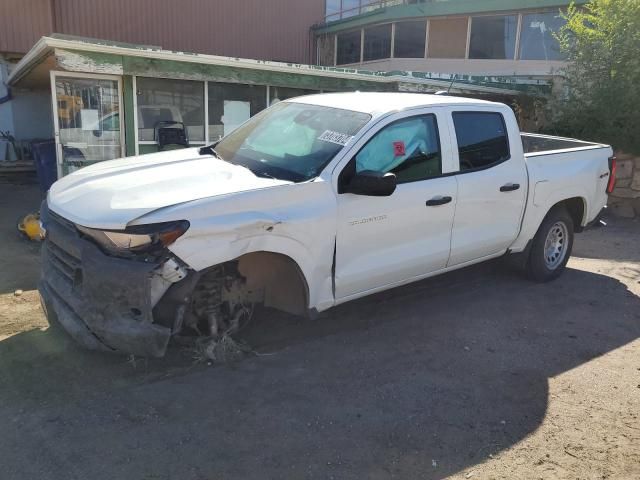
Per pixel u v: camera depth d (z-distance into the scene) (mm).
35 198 10570
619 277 6484
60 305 3715
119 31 15977
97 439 3027
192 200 3424
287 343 4340
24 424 3129
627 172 10664
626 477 2912
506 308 5281
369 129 4199
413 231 4488
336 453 3012
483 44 18125
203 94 10102
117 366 3818
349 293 4242
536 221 5648
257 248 3602
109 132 9383
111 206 3428
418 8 18719
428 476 2865
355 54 21469
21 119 14875
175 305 3395
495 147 5219
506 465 2979
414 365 4047
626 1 10938
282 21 19844
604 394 3754
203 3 17609
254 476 2799
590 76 11562
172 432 3121
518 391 3748
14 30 14211
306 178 3967
